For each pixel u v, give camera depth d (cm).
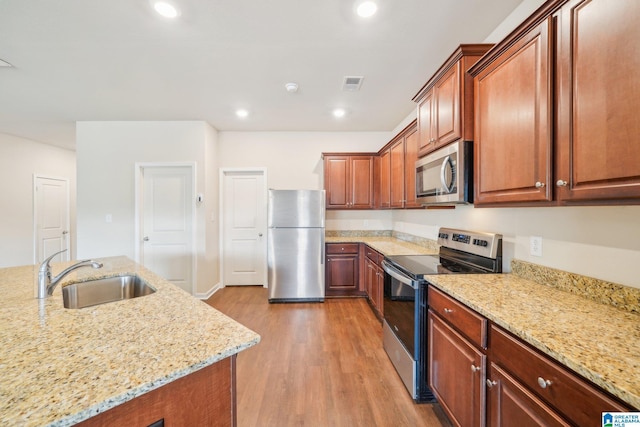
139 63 227
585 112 97
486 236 186
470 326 126
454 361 140
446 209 261
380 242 358
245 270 439
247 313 327
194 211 376
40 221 480
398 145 318
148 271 188
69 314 111
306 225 366
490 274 174
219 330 97
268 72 242
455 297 137
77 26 181
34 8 163
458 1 161
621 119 85
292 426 159
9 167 434
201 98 297
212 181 404
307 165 432
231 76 249
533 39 119
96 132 373
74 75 246
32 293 140
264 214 436
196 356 80
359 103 313
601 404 70
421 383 175
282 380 200
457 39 197
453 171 170
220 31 187
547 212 149
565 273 138
